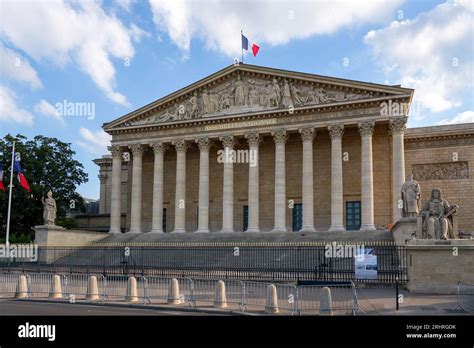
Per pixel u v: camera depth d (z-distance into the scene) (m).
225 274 44.16
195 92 74.88
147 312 26.41
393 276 37.31
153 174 82.81
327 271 39.97
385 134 69.12
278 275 42.72
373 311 24.25
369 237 57.41
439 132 71.06
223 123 72.00
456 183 70.12
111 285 38.88
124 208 98.81
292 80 69.19
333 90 66.75
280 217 66.75
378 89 63.22
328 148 72.19
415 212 43.34
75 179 93.00
